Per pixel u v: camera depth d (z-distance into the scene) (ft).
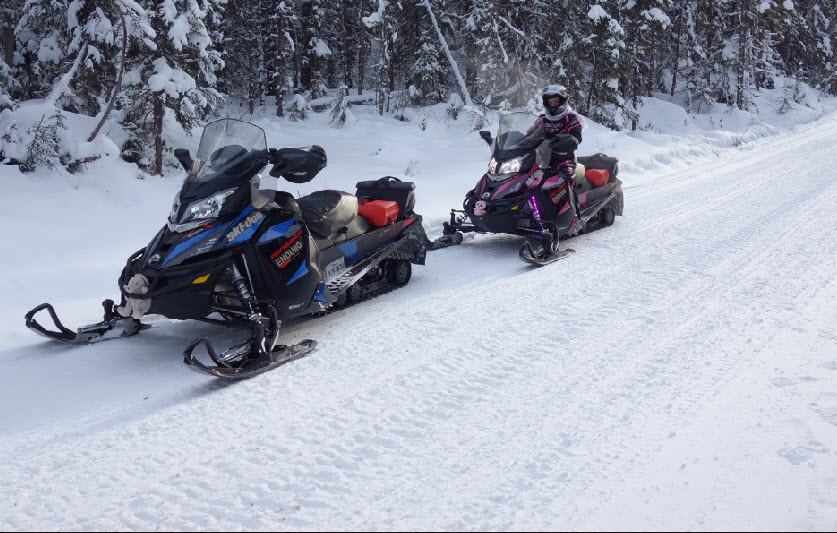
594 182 29.17
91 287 21.33
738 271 22.58
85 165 33.32
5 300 19.49
